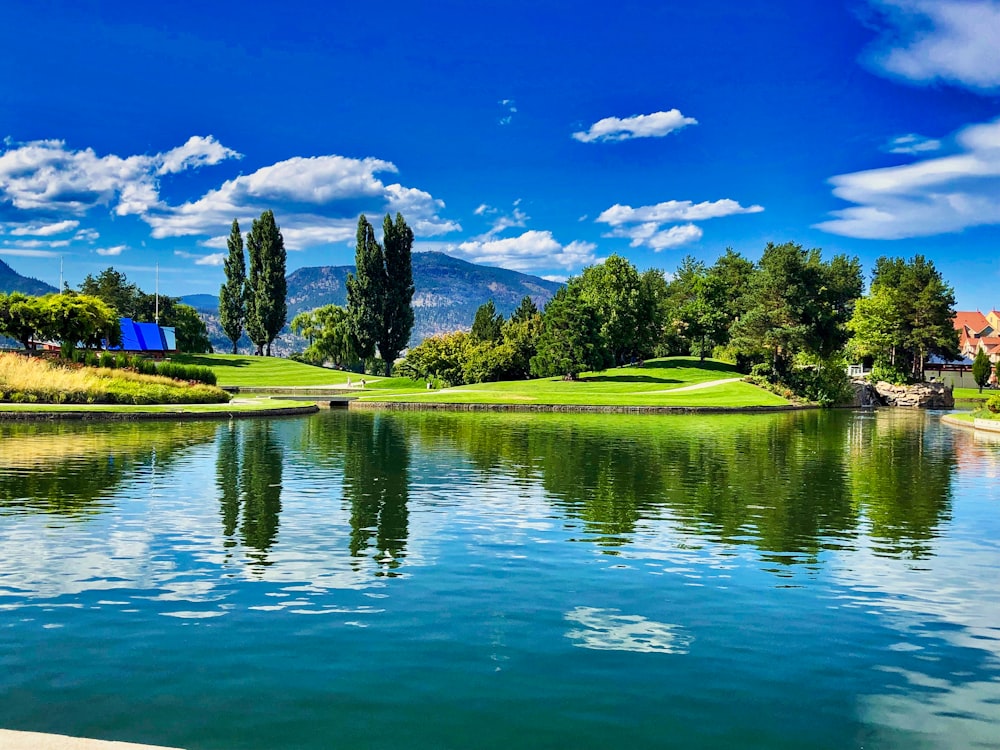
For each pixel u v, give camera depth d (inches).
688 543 563.2
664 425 1763.0
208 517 626.5
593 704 301.3
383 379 3996.1
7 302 2687.0
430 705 298.0
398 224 4256.9
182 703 295.6
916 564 512.4
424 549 532.4
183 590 432.1
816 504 732.0
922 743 275.7
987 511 702.5
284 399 2423.7
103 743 215.5
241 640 358.6
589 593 438.0
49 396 1753.2
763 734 281.0
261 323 4377.5
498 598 426.3
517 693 309.0
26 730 272.2
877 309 3690.9
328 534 573.0
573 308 3427.7
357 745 267.1
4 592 425.4
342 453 1084.5
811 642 368.8
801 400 3080.7
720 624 391.5
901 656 354.0
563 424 1729.8
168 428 1440.7
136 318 4736.7
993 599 438.3
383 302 4244.6
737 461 1068.5
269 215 4345.5
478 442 1275.8
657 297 4527.6
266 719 284.4
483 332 4704.7
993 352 5502.0
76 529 575.8
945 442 1424.7
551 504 709.9
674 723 287.6
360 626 378.9
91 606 403.2
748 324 3358.8
